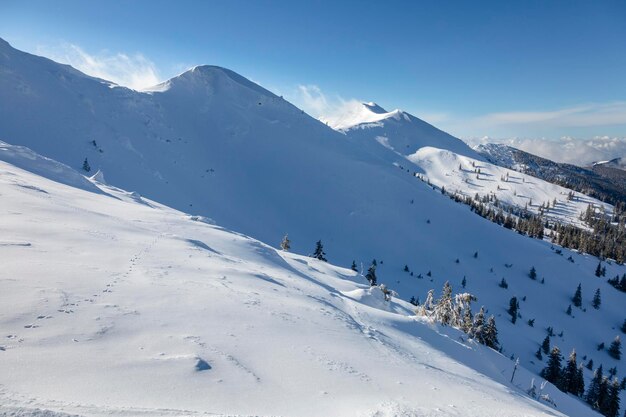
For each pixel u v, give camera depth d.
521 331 99.38
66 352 6.64
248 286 15.93
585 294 128.75
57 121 108.62
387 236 141.62
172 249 18.78
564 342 101.50
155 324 8.95
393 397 8.25
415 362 13.27
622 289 136.38
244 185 150.12
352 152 199.00
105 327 8.06
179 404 5.72
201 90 194.50
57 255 12.56
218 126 177.12
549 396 28.42
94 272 11.74
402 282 115.94
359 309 22.08
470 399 9.80
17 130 95.38
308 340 11.10
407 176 190.12
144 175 116.12
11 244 12.31
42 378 5.60
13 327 7.11
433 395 9.26
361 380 8.93
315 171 168.25
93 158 105.62
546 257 144.00
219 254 22.64
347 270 47.31
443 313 30.91
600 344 104.12
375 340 14.80
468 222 157.62
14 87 106.38
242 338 9.52
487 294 117.94
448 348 23.47
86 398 5.27
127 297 10.30
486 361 25.56
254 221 130.75
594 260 161.50
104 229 19.03
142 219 27.14
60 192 27.52
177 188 123.56
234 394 6.53
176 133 156.88
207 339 8.79
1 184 21.73
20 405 4.52
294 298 17.12
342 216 147.88
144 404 5.46
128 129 135.62
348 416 6.64
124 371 6.43
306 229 138.38
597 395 61.03
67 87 128.00
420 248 137.62
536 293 124.06
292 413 6.33
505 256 142.62
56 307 8.39
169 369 6.84
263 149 173.50
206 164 150.12
